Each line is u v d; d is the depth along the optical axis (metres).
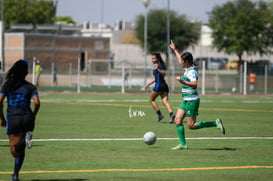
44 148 27.00
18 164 18.92
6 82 19.33
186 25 162.00
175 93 83.38
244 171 21.62
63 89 87.56
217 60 163.62
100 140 30.00
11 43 122.44
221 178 20.27
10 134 19.08
